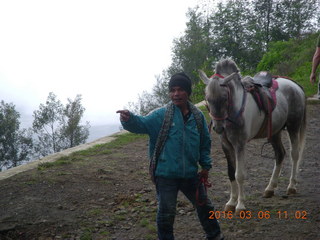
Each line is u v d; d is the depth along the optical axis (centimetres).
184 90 297
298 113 522
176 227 412
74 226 415
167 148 294
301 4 2558
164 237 299
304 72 1603
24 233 400
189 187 314
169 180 298
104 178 583
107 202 486
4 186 544
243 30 2580
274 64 2083
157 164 298
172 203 296
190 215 443
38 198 495
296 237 377
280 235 383
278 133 507
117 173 615
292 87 526
